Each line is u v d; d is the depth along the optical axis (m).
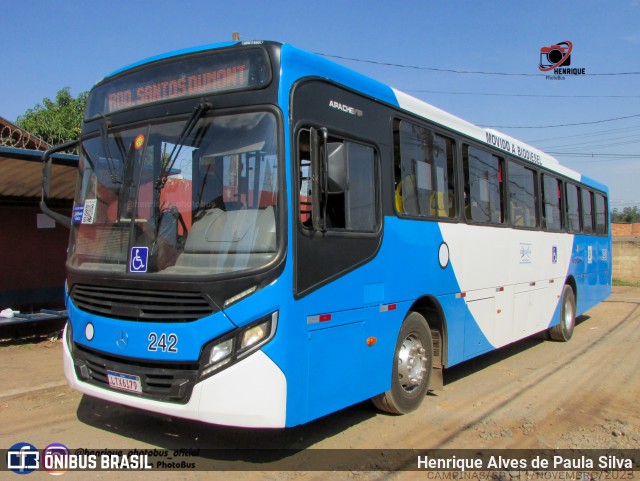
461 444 5.36
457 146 7.10
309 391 4.39
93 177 5.14
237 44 4.52
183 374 4.17
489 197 7.96
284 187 4.23
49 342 9.39
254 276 4.08
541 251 9.84
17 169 9.08
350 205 5.02
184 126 4.59
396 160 5.78
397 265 5.66
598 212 14.16
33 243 10.71
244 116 4.39
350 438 5.39
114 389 4.55
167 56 4.86
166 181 4.55
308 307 4.39
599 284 14.05
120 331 4.45
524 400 6.96
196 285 4.13
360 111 5.25
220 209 4.36
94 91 5.40
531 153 9.66
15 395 6.39
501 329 8.18
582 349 10.69
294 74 4.46
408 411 6.12
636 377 8.38
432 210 6.44
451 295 6.76
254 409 4.01
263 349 4.05
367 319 5.17
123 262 4.61
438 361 6.66
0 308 10.06
